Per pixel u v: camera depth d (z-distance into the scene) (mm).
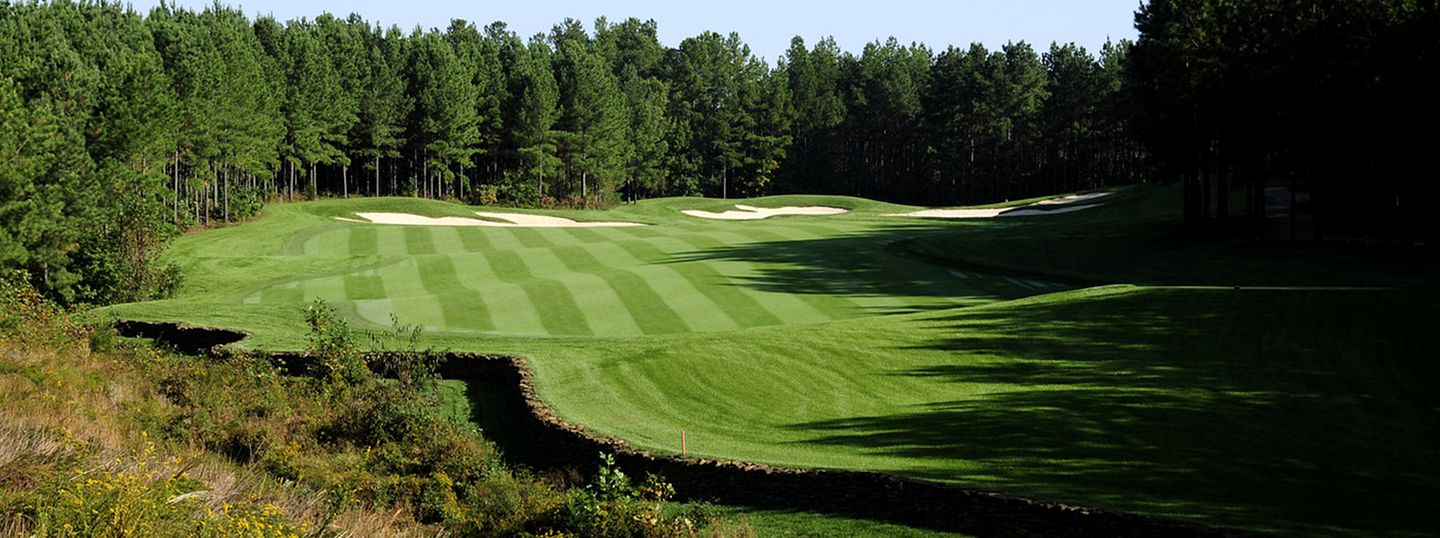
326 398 22156
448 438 19594
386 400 20844
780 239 59375
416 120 107562
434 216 82125
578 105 110375
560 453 20938
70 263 48625
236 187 80312
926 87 148875
